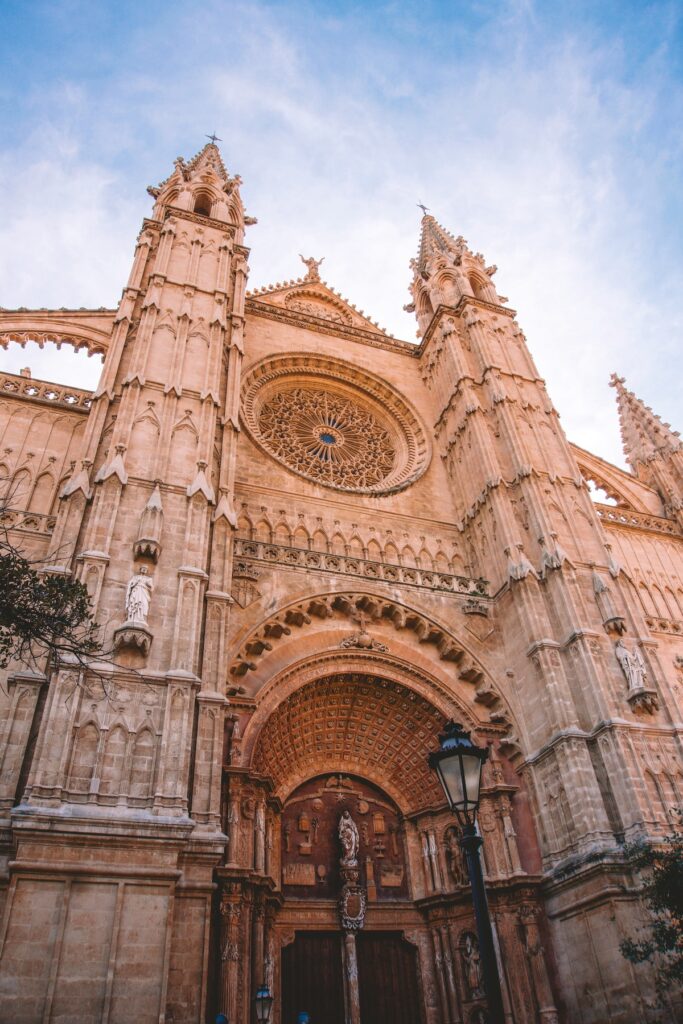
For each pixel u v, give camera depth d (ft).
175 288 110.42
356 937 80.12
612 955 67.62
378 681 90.22
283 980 75.00
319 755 91.56
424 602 96.94
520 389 126.93
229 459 92.07
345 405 134.00
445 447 127.03
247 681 80.33
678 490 141.28
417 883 85.15
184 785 61.21
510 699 90.94
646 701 83.82
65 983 50.08
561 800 79.41
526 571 96.17
